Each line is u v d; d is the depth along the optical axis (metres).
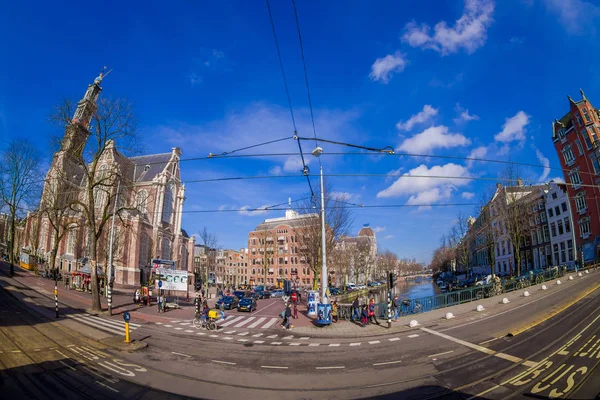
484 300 27.84
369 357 13.33
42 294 30.83
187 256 78.00
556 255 52.25
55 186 45.91
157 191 66.69
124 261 57.41
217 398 9.00
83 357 12.55
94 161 27.48
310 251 39.56
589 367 10.48
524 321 18.38
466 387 9.45
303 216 46.09
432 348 14.24
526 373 10.34
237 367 12.04
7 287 31.58
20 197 46.47
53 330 17.03
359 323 22.27
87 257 52.59
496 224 64.75
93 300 25.55
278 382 10.37
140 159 76.50
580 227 48.06
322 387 9.89
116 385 9.80
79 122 27.64
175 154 74.38
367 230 142.62
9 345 13.58
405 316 23.78
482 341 14.93
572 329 15.52
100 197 55.72
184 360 12.85
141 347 14.60
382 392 9.36
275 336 18.50
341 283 83.88
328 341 17.06
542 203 55.91
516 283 32.62
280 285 68.31
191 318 25.34
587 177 47.66
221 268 112.38
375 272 114.81
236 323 23.56
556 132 54.38
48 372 10.73
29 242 64.31
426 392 9.20
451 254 90.31
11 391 9.04
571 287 29.44
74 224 55.41
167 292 45.47
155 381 10.26
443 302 26.78
